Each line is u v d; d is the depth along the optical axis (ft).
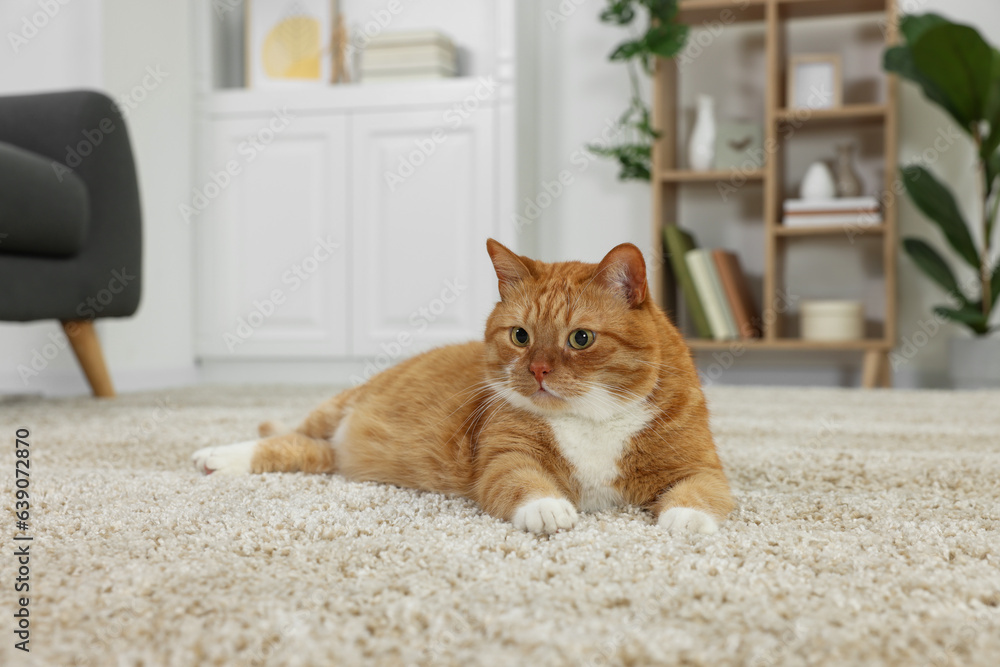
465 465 3.42
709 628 1.92
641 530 2.81
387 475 3.70
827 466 4.24
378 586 2.20
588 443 3.24
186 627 1.90
